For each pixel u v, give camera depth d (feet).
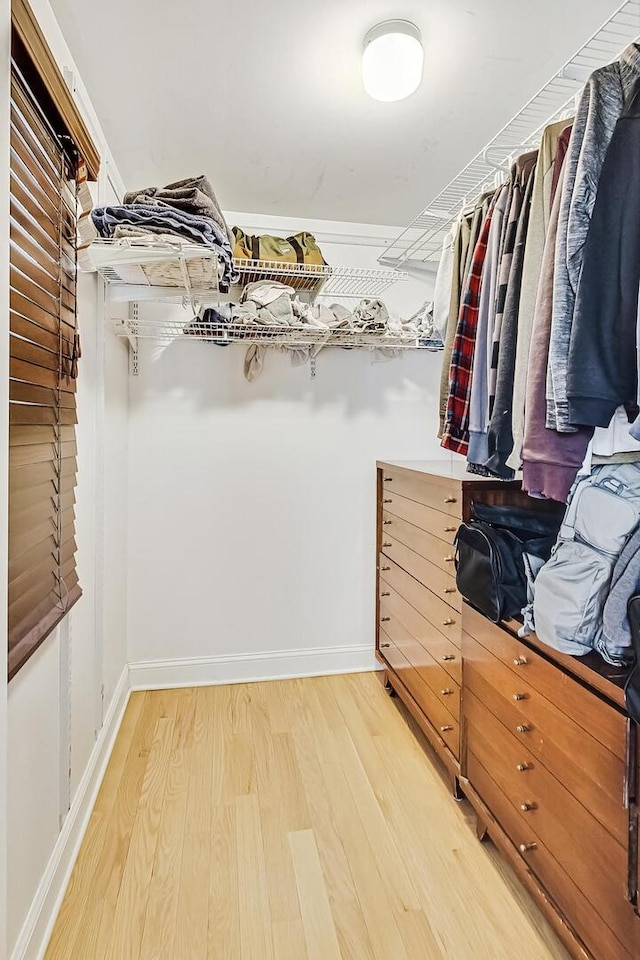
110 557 7.04
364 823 5.54
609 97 3.39
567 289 3.51
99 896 4.64
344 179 7.38
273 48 4.88
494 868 4.97
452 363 5.35
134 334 7.51
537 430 3.74
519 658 4.56
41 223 4.04
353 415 9.00
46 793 4.34
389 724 7.49
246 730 7.31
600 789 3.57
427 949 4.18
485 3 4.38
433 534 6.54
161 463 8.43
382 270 9.02
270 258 7.40
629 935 3.32
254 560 8.80
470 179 7.25
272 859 5.06
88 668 5.79
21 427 3.71
